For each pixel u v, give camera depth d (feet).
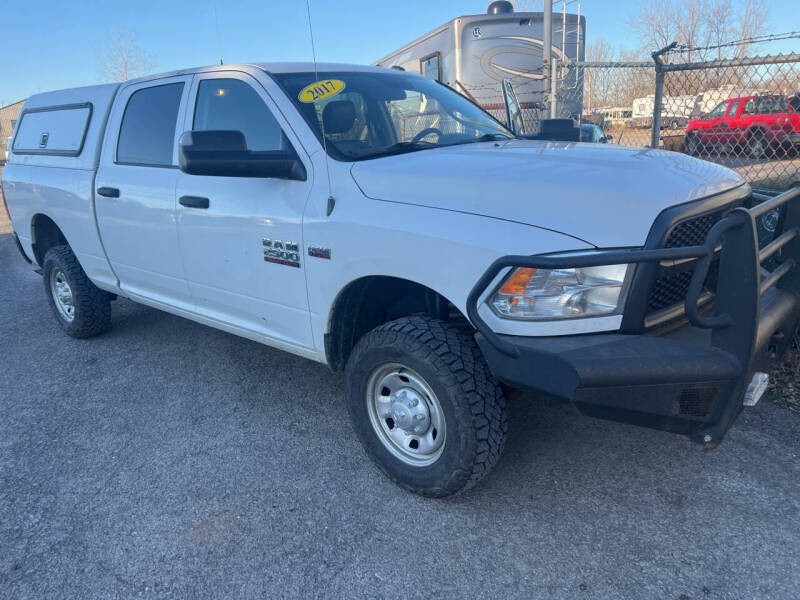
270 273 10.54
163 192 12.34
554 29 35.83
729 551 7.94
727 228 6.77
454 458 8.46
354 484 9.75
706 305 8.53
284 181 10.24
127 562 8.26
